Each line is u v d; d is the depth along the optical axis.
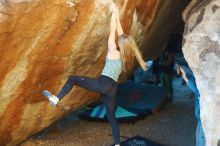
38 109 8.24
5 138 8.49
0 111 7.57
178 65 9.15
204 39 7.00
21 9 5.84
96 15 6.61
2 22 5.85
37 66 7.13
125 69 6.68
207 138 6.83
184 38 7.37
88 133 10.74
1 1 5.63
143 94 12.96
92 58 7.77
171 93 13.38
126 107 11.84
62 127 11.09
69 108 9.16
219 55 6.85
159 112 12.31
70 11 6.29
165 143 10.18
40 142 10.06
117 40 6.82
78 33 6.86
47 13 6.14
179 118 11.84
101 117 11.33
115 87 6.37
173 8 10.36
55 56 7.14
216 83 6.80
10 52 6.48
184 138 10.48
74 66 7.71
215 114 6.76
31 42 6.55
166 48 13.06
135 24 8.14
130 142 9.71
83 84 6.25
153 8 8.40
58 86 7.89
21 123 8.30
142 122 11.52
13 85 7.18
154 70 14.48
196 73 7.05
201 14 7.30
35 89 7.61
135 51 6.27
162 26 10.75
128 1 7.02
